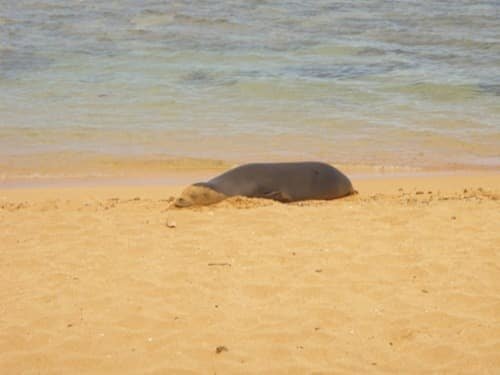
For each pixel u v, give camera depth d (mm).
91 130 45000
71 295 21234
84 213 28391
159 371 17406
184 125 46188
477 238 25297
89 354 18172
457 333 19000
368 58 60281
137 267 23062
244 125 46250
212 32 66438
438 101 51062
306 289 21438
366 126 46188
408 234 25609
